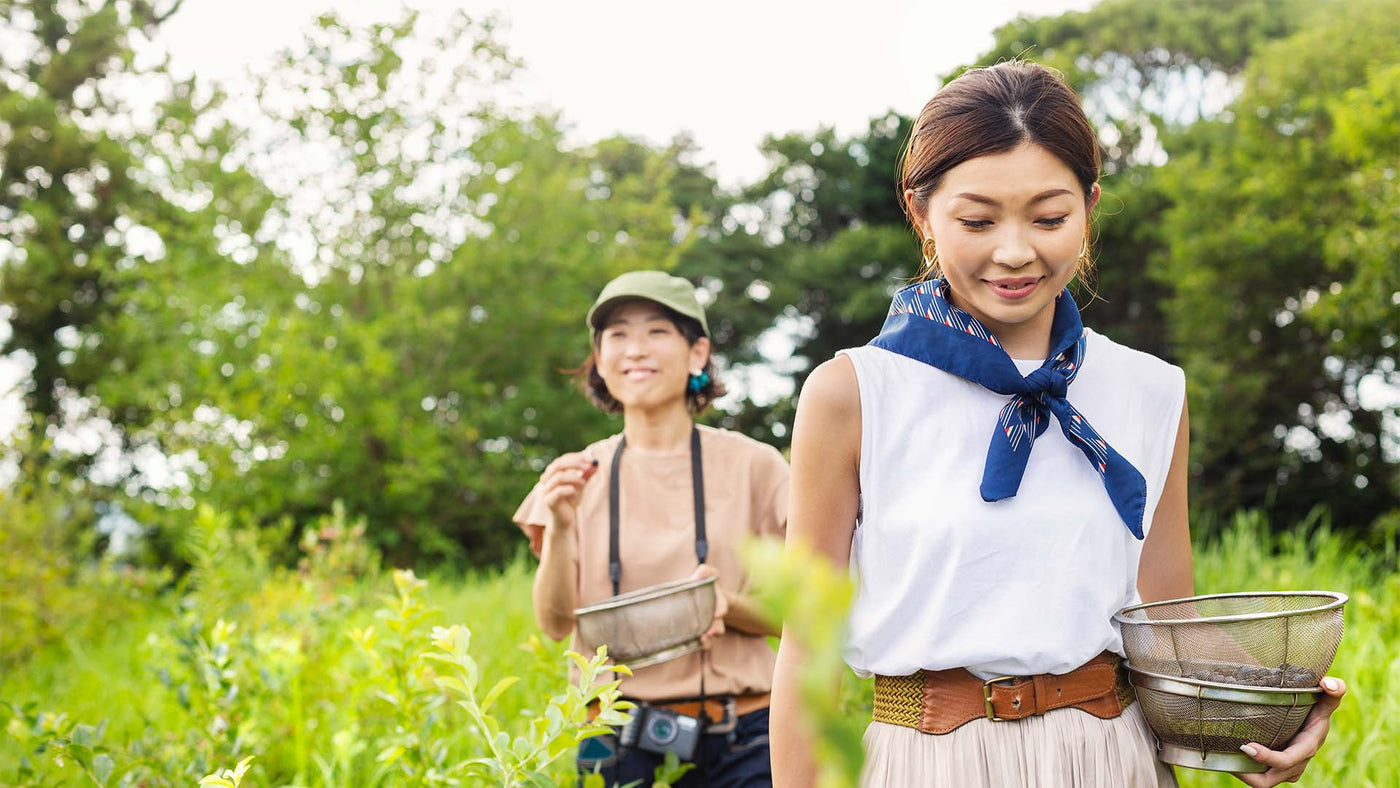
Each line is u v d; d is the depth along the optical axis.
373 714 3.77
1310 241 16.30
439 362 16.38
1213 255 17.59
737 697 2.69
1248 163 17.17
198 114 15.45
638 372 2.90
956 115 1.56
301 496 14.49
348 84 15.35
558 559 2.78
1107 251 22.41
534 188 17.23
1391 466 18.08
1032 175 1.51
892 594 1.60
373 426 15.05
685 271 25.66
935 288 1.68
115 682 5.91
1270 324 18.02
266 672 3.73
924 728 1.59
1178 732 1.59
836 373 1.66
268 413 14.15
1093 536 1.58
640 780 2.64
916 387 1.63
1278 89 16.98
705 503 2.84
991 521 1.56
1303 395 18.75
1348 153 13.88
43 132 22.98
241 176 15.04
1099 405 1.67
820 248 27.03
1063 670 1.56
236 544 8.86
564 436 17.53
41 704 5.44
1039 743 1.54
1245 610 1.70
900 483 1.62
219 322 14.82
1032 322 1.69
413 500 15.28
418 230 16.05
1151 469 1.70
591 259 17.41
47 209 22.25
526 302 16.52
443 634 2.12
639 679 2.69
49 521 8.85
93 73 23.86
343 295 16.06
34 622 7.59
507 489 16.48
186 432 14.42
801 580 0.30
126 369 21.52
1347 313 13.84
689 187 28.52
